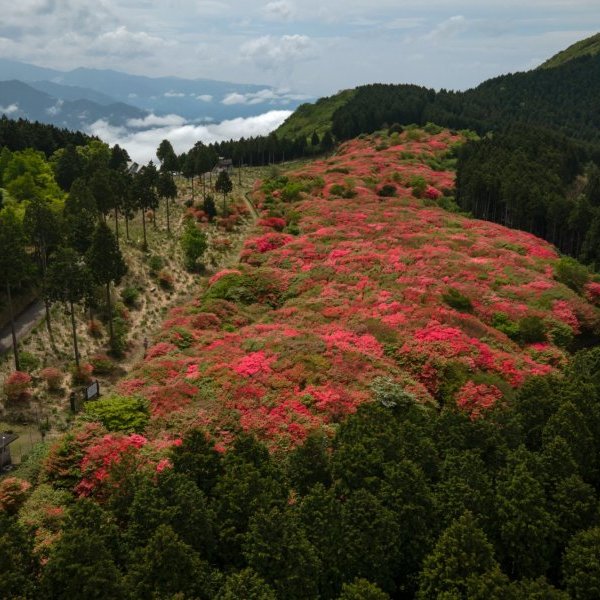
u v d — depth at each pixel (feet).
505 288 212.84
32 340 196.03
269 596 77.97
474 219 349.20
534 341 182.19
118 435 125.08
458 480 97.91
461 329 176.76
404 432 109.91
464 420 115.24
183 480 93.91
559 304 201.67
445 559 85.15
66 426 158.81
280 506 93.20
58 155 392.06
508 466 102.68
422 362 156.25
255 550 84.38
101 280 203.82
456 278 220.02
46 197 307.37
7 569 76.89
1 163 331.77
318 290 216.54
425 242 265.54
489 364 156.56
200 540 88.43
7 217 233.96
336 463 101.91
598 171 464.24
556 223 328.29
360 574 87.25
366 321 180.34
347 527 89.20
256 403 136.77
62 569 77.25
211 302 214.48
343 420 129.49
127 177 328.29
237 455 104.83
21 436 152.46
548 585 82.94
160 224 350.43
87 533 82.58
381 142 558.56
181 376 153.99
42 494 112.06
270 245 276.21
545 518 93.30
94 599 76.02
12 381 166.81
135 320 232.53
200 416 132.87
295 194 373.61
